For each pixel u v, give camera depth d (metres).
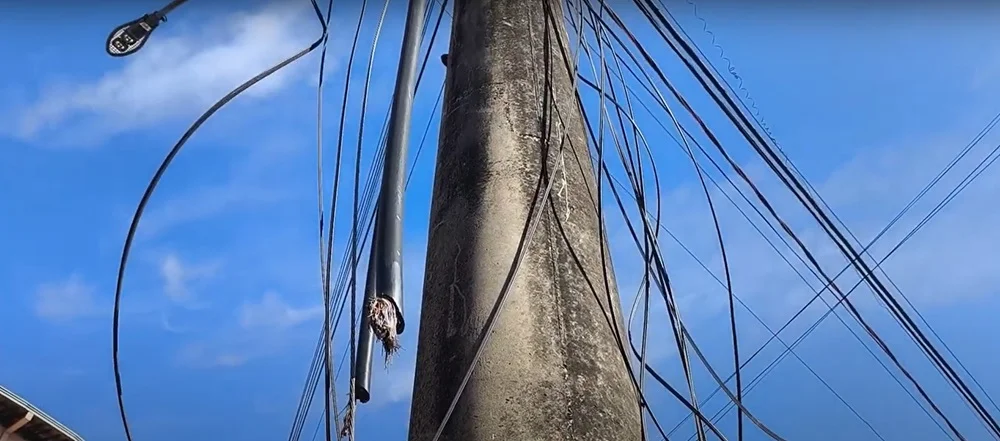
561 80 3.80
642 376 3.47
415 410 2.89
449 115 3.69
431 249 3.29
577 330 2.90
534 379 2.72
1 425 16.23
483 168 3.36
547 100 3.44
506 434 2.60
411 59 3.68
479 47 3.82
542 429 2.60
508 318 2.87
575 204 3.32
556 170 3.16
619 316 3.18
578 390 2.72
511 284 2.92
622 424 2.73
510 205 3.21
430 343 2.97
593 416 2.68
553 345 2.82
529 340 2.82
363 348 3.03
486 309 2.92
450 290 3.05
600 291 3.11
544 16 3.88
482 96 3.62
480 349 2.73
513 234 3.12
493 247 3.09
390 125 3.42
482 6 4.01
